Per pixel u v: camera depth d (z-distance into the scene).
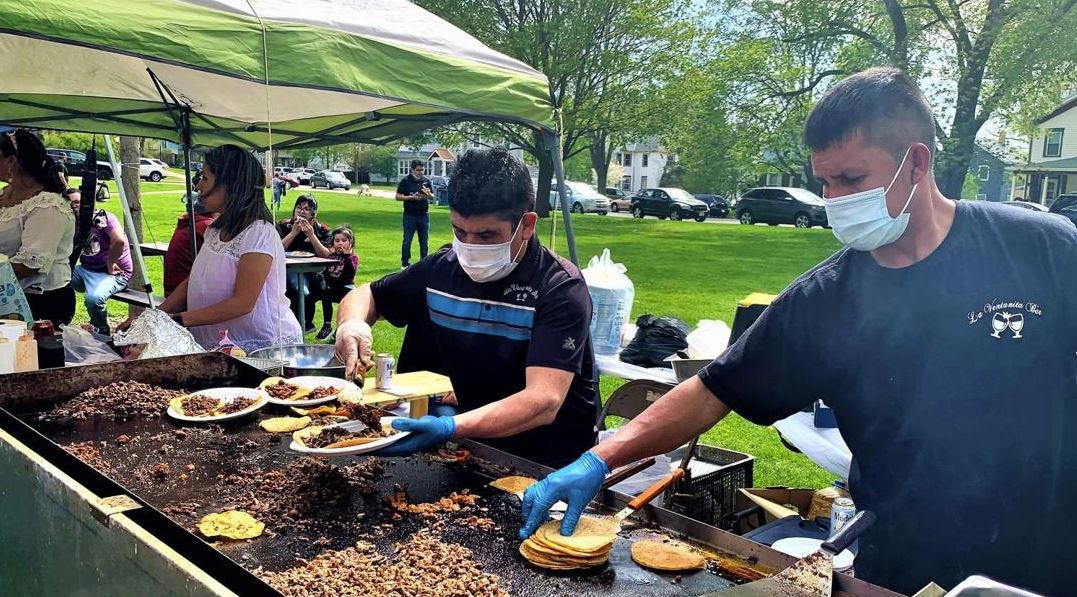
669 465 2.92
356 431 2.11
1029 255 1.44
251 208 3.68
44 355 2.83
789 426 2.95
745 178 39.28
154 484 1.92
